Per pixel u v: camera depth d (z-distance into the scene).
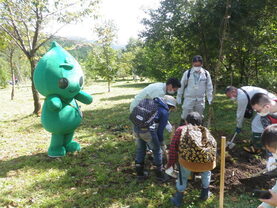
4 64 33.16
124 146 6.01
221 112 9.01
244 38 8.76
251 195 3.73
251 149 4.96
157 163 4.20
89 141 6.57
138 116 3.89
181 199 3.55
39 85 5.14
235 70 11.02
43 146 6.34
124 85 32.69
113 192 3.96
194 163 3.14
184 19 9.24
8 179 4.53
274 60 9.21
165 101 4.14
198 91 5.70
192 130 3.18
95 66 23.31
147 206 3.59
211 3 8.13
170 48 10.79
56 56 5.22
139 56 34.41
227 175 4.25
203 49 10.01
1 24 9.98
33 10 9.77
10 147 6.38
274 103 3.28
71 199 3.84
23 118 10.30
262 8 8.59
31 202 3.79
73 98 5.70
